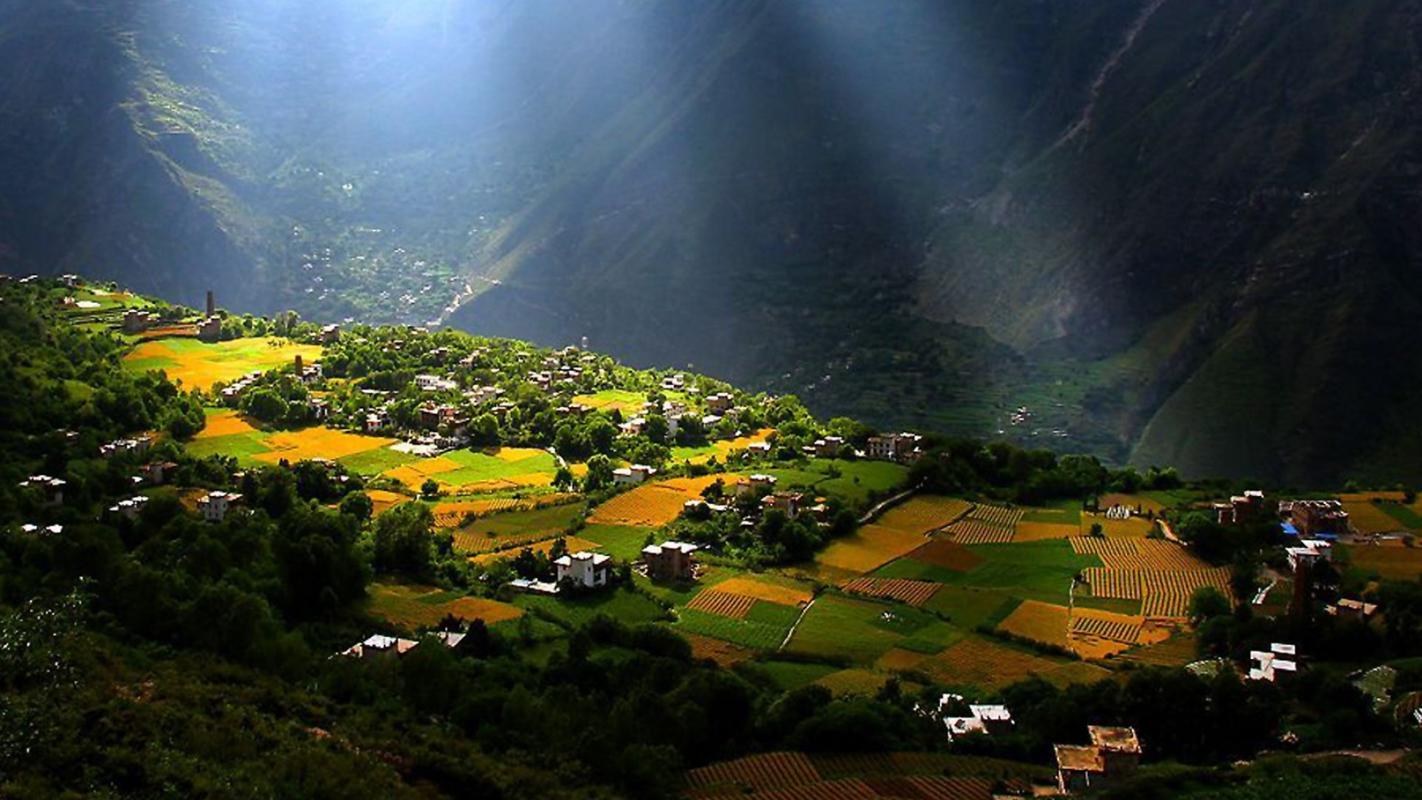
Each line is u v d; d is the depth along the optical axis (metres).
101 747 101.81
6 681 109.31
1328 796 113.69
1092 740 132.38
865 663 164.38
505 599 176.38
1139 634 177.88
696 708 132.75
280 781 102.62
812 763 129.62
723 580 192.88
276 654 136.50
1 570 152.00
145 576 144.12
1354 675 156.25
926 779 125.25
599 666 145.12
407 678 134.62
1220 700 137.88
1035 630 178.12
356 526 198.25
